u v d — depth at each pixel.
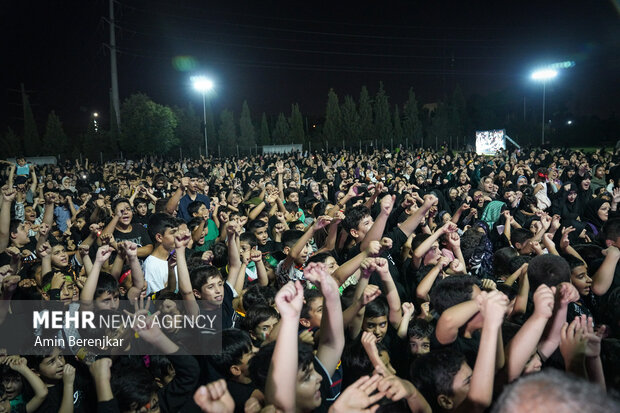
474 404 2.11
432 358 2.48
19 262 4.46
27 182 12.84
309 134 60.94
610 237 4.96
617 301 3.41
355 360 3.01
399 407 2.33
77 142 44.81
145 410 2.78
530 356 2.55
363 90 53.22
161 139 39.03
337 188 12.65
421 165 20.41
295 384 2.10
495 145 31.83
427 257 4.76
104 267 4.94
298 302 2.18
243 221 4.32
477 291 3.18
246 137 51.88
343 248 5.73
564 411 1.02
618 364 2.69
